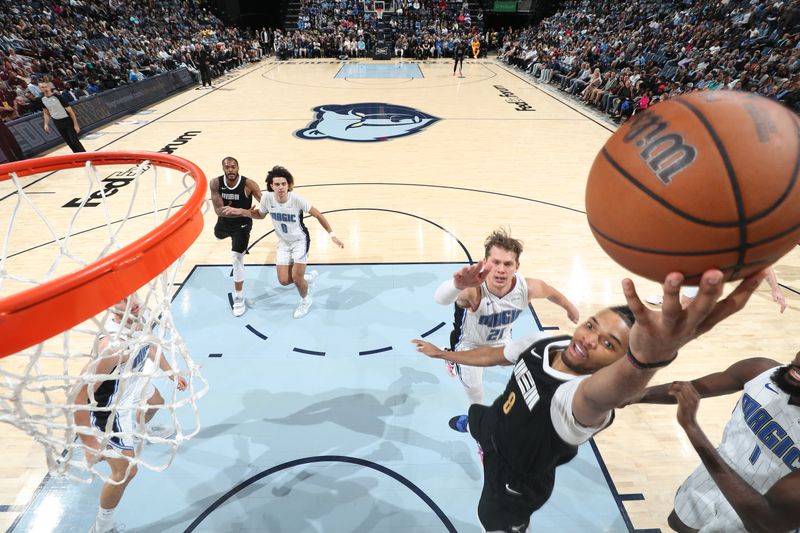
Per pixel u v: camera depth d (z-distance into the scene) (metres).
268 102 13.85
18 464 2.95
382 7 28.38
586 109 12.98
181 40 21.53
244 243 4.28
